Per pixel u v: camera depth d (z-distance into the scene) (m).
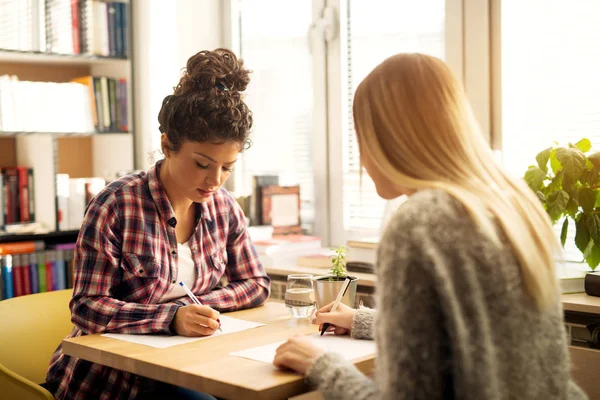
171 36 3.35
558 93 2.42
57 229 3.14
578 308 1.97
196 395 1.87
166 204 1.89
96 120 3.25
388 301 1.00
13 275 2.97
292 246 2.88
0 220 3.07
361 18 3.03
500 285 0.99
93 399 1.83
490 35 2.56
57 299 2.12
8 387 1.77
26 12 3.02
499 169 1.13
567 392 1.09
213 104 1.72
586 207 2.03
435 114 1.10
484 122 2.56
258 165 3.47
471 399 0.95
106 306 1.75
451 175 1.07
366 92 1.17
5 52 2.98
